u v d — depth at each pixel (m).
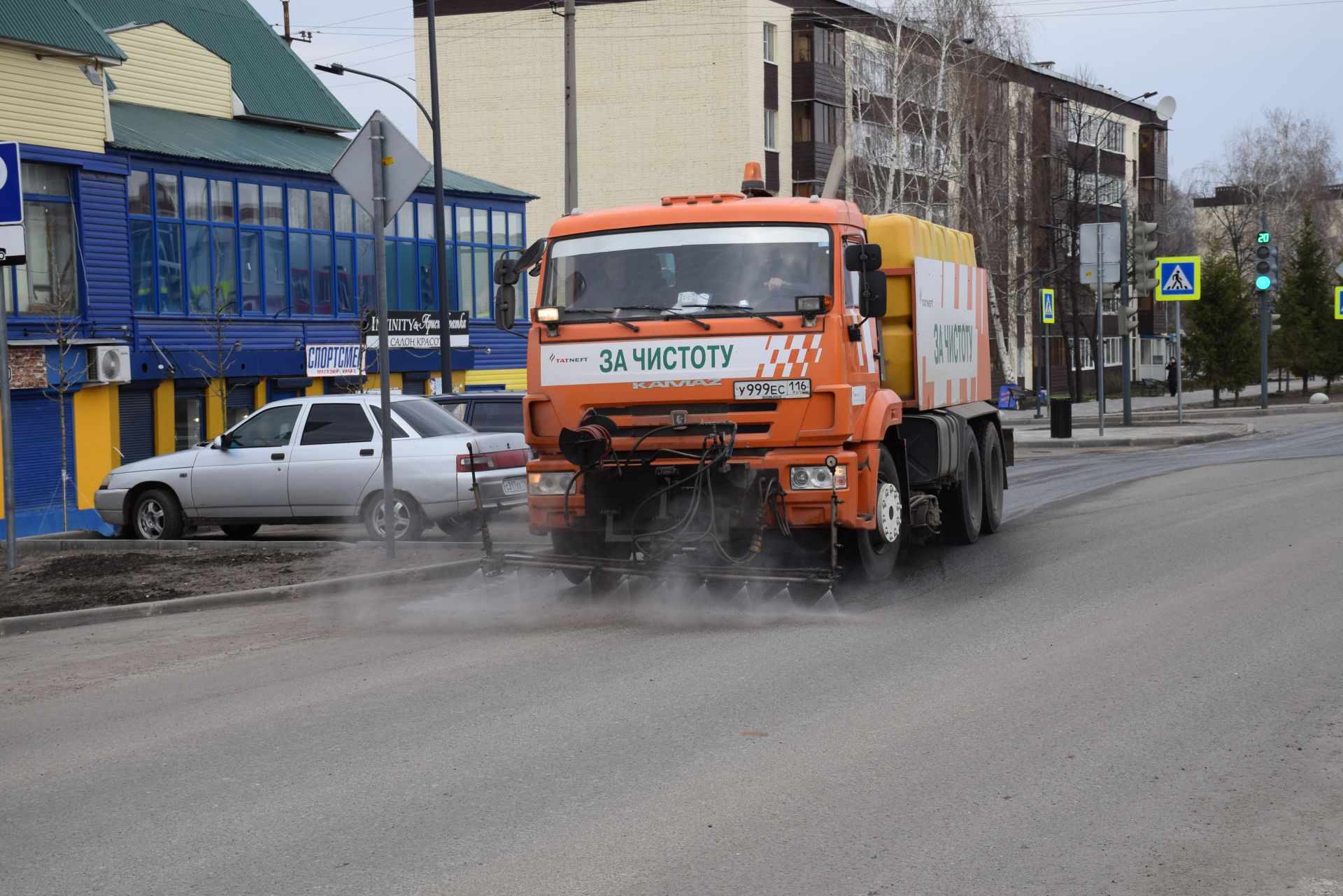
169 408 27.80
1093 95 77.69
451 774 6.28
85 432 24.47
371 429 16.36
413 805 5.84
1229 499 17.12
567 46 27.92
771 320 10.27
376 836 5.45
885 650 8.86
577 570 10.64
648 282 10.69
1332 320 54.41
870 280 10.62
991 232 55.88
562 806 5.78
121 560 14.09
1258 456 24.55
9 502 13.67
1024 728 6.88
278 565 13.45
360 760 6.56
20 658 9.74
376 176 13.55
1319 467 21.41
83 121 24.56
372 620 10.66
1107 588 11.09
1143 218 80.81
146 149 26.73
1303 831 5.33
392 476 13.48
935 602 10.74
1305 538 13.48
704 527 10.40
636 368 10.50
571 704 7.56
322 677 8.52
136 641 10.23
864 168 55.47
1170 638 9.04
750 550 10.98
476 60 56.78
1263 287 42.47
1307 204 92.25
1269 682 7.76
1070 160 64.44
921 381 12.84
